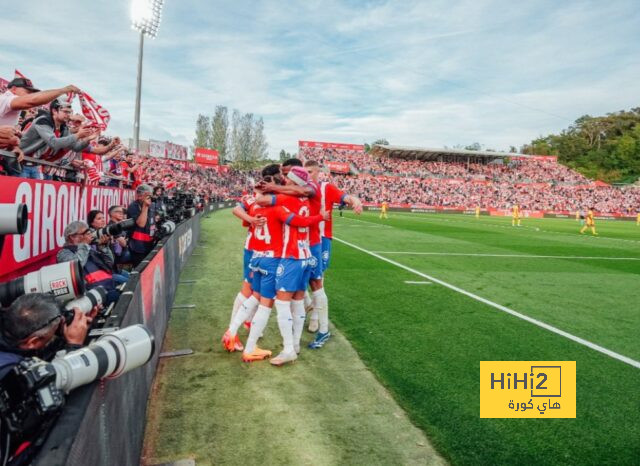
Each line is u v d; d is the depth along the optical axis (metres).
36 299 1.73
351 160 55.16
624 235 22.17
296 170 3.90
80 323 2.03
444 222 27.28
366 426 2.92
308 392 3.38
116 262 5.96
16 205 2.01
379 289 7.04
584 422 3.06
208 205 25.00
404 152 56.31
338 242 13.59
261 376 3.64
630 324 5.55
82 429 1.25
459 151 55.50
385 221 25.97
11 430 1.29
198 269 8.24
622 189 56.78
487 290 7.31
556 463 2.55
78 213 5.32
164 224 6.63
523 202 51.38
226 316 5.30
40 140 4.07
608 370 4.02
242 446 2.65
